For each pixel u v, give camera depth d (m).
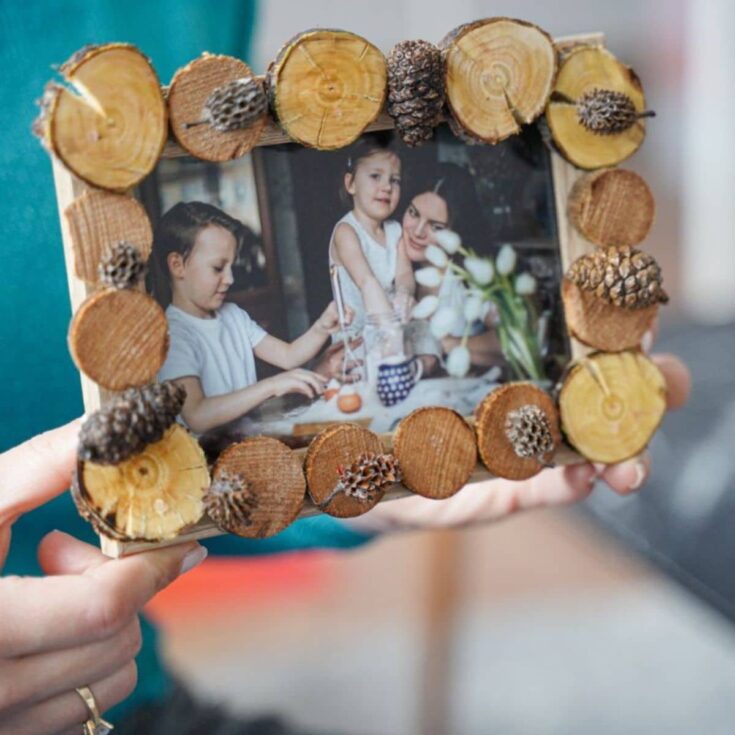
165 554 0.50
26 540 0.64
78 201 0.47
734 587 0.64
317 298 0.52
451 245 0.54
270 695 0.92
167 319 0.50
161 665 0.69
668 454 0.73
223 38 0.68
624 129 0.54
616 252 0.54
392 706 0.91
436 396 0.54
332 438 0.51
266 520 0.51
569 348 0.56
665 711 0.89
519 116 0.53
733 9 1.25
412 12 1.30
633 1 1.33
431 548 0.91
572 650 0.99
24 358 0.60
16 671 0.49
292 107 0.50
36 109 0.58
